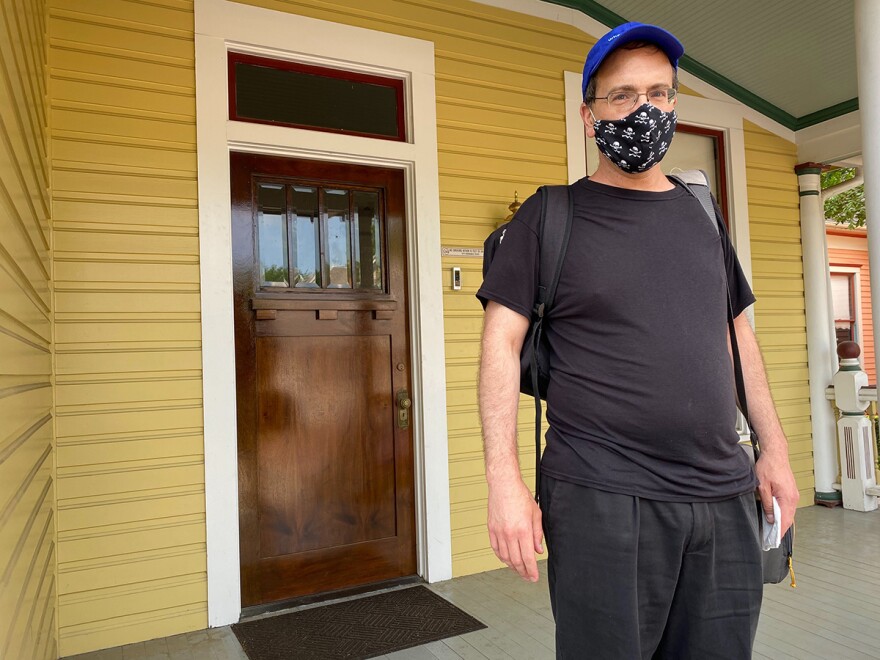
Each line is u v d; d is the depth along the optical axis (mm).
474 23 3820
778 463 1475
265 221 3299
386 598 3270
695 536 1295
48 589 2375
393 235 3598
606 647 1255
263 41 3223
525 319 1385
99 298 2877
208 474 3016
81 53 2889
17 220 1425
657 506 1272
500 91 3891
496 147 3859
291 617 3068
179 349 3014
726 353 1365
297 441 3299
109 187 2914
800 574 3525
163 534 2939
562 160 4086
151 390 2953
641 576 1277
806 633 2814
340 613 3098
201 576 2996
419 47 3621
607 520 1266
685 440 1286
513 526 1240
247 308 3213
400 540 3539
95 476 2838
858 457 4824
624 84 1349
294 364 3311
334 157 3393
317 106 3414
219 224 3096
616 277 1308
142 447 2926
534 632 2865
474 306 3760
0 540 1055
